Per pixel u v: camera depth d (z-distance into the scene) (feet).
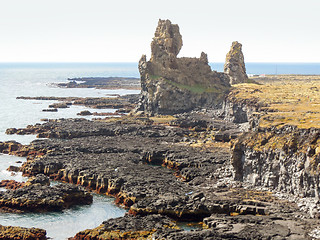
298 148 443.73
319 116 549.54
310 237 348.59
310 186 416.67
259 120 556.10
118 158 614.34
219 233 357.82
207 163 586.04
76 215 440.86
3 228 385.91
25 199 450.71
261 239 346.54
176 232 364.99
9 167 594.65
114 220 397.39
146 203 431.84
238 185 481.05
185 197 441.68
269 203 421.59
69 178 545.03
